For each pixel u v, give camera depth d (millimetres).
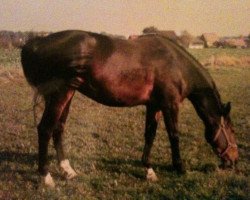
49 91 6734
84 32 6875
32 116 12531
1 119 12094
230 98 16234
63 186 6691
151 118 7406
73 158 8219
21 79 22188
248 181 6840
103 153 8609
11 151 8734
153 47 7137
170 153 8664
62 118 7242
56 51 6605
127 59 6859
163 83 7098
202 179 6957
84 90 6910
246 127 11227
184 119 12422
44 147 6711
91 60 6648
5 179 6973
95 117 12625
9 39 38094
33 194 6324
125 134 10414
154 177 7062
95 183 6840
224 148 7633
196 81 7445
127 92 6980
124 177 7113
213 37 51438
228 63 31500
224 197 6207
